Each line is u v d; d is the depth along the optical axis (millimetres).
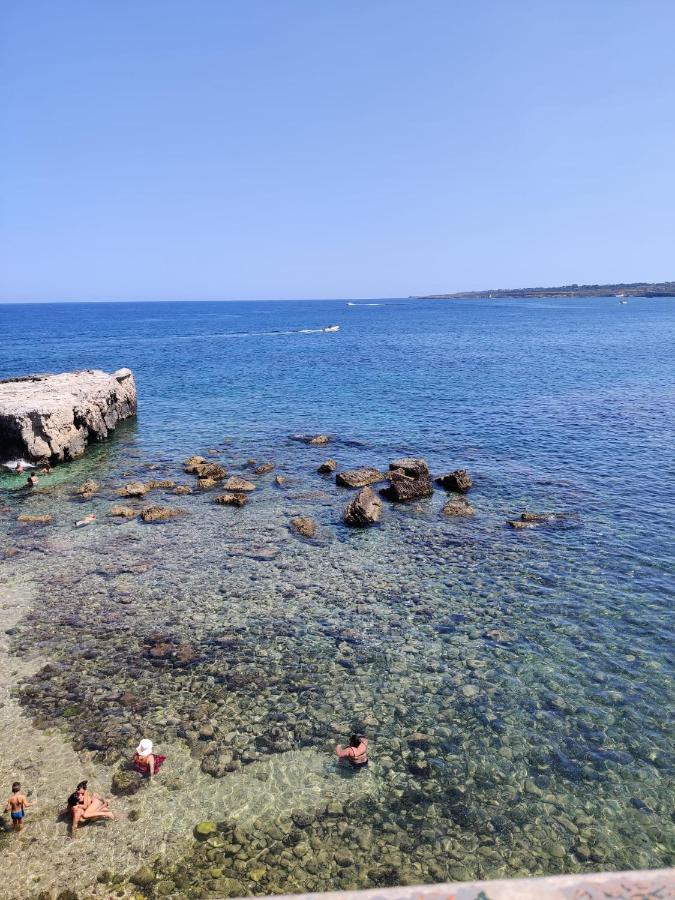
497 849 11969
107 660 17906
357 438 43406
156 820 12586
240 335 154625
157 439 44562
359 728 15219
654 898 4098
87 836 12219
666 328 152750
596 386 63688
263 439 43719
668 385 63719
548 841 12125
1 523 28578
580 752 14367
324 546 25641
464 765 14047
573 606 20547
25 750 14445
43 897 10953
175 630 19422
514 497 30984
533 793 13273
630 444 40375
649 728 15062
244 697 16328
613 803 13000
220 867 11562
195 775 13742
